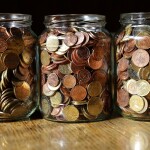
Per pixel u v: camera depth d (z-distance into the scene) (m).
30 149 0.62
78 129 0.70
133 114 0.74
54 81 0.72
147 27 0.73
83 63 0.71
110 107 0.77
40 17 0.85
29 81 0.75
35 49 0.76
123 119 0.75
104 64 0.74
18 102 0.73
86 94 0.72
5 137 0.67
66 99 0.72
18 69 0.73
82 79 0.71
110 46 0.76
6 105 0.72
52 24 0.73
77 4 0.86
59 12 0.85
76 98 0.71
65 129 0.70
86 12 0.86
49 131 0.69
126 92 0.74
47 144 0.63
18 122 0.74
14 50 0.72
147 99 0.72
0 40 0.71
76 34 0.71
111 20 0.87
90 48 0.72
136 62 0.72
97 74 0.72
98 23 0.74
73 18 0.72
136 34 0.72
